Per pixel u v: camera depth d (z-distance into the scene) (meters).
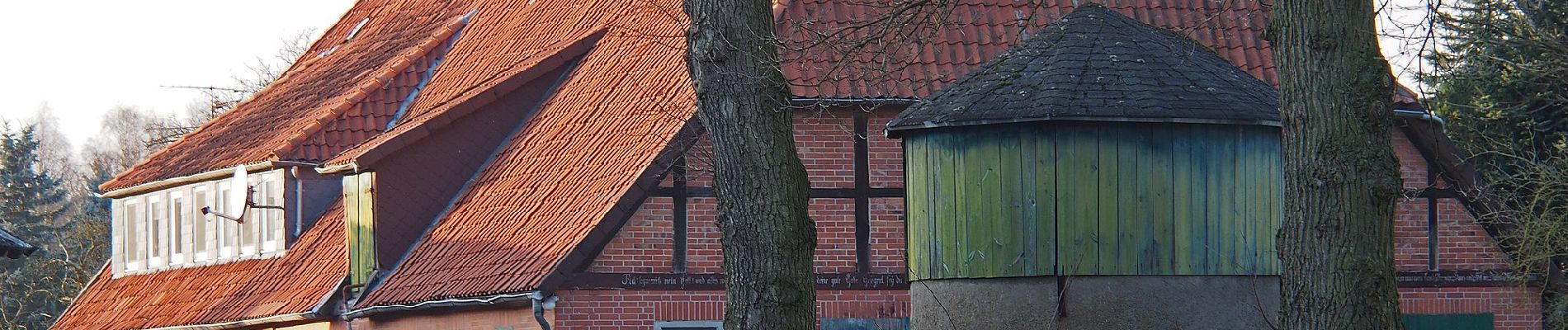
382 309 23.56
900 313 21.62
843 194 21.67
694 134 21.53
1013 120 16.84
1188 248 16.89
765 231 14.43
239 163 28.06
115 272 32.06
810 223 14.65
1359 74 13.07
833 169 21.70
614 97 24.53
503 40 29.42
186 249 29.77
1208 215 16.97
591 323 21.22
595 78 25.69
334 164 25.36
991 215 17.12
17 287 46.62
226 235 28.70
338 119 28.12
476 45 29.97
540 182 23.94
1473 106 26.23
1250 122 16.92
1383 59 13.17
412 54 29.80
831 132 21.72
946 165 17.48
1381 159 13.11
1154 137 16.88
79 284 43.62
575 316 21.19
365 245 24.64
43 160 90.38
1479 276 22.77
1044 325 16.83
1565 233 22.84
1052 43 17.97
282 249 27.19
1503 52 25.36
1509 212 22.62
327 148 27.67
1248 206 17.12
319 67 34.41
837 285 21.58
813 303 14.67
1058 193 16.84
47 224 59.25
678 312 21.41
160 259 30.67
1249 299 17.08
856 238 21.66
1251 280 17.09
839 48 21.91
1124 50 17.53
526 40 28.83
